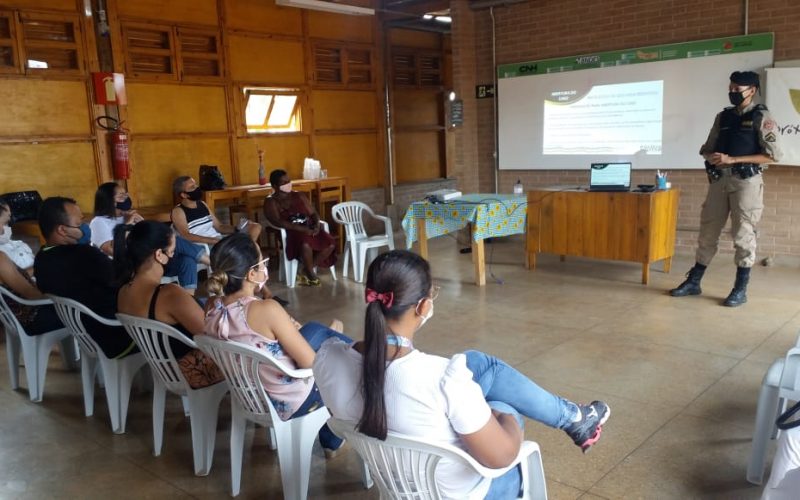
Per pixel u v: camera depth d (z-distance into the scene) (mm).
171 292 2625
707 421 2842
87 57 5910
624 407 3012
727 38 5895
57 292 3090
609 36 6645
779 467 1843
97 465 2719
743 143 4410
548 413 1914
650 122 6465
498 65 7504
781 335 3891
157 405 2758
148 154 6438
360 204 6109
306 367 2293
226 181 7086
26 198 5414
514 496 1749
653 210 5094
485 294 5145
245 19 7059
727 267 5723
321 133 7926
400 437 1489
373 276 1492
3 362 4094
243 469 2648
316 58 7828
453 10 7504
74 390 3574
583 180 7047
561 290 5176
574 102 6957
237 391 2352
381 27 8477
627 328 4148
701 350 3699
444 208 5523
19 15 5484
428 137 9492
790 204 5730
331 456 2705
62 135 5836
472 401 1464
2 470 2695
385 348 1475
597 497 2303
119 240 2758
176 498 2451
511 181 7625
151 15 6297
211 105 6887
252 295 2408
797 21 5547
